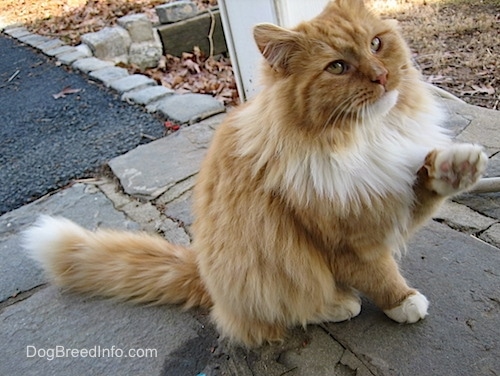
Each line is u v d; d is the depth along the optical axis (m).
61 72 1.29
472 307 0.43
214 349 0.45
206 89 1.11
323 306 0.44
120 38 1.38
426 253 0.50
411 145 0.40
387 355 0.41
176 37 1.45
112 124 0.93
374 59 0.35
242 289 0.42
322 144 0.36
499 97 0.79
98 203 0.69
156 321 0.49
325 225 0.38
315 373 0.41
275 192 0.39
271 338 0.45
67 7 2.00
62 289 0.55
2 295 0.56
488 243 0.50
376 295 0.43
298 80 0.35
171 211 0.64
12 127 1.01
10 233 0.66
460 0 1.19
